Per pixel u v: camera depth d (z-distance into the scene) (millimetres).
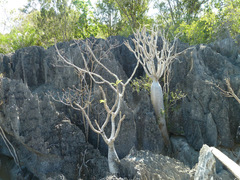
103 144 12688
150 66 13445
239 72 14953
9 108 11188
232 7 22328
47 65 18750
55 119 12266
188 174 8641
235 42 16891
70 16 31484
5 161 13391
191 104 14320
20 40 31578
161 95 13633
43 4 30656
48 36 30344
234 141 14133
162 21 25281
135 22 31828
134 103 15266
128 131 12633
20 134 11234
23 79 19469
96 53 16297
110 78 14328
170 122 15195
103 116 12961
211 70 15703
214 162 5684
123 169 9539
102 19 32281
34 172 11727
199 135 13711
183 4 32188
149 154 10141
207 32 21969
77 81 16469
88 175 11070
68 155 11578
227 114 13812
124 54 18859
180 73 16031
